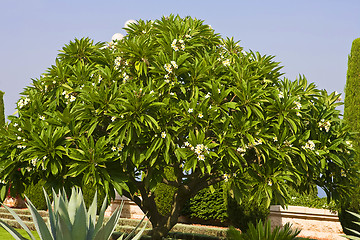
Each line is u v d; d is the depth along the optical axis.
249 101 8.12
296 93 8.89
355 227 12.24
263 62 9.21
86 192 16.50
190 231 14.19
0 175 8.50
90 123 7.91
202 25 9.29
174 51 8.34
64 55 9.35
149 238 12.05
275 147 8.23
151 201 10.03
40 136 7.94
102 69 8.52
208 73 8.48
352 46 12.66
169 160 8.49
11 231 5.14
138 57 8.42
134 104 7.64
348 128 9.39
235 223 13.38
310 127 9.11
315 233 14.47
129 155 8.03
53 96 8.98
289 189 15.77
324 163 8.62
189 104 7.94
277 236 6.92
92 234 5.26
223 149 7.87
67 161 8.08
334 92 9.84
